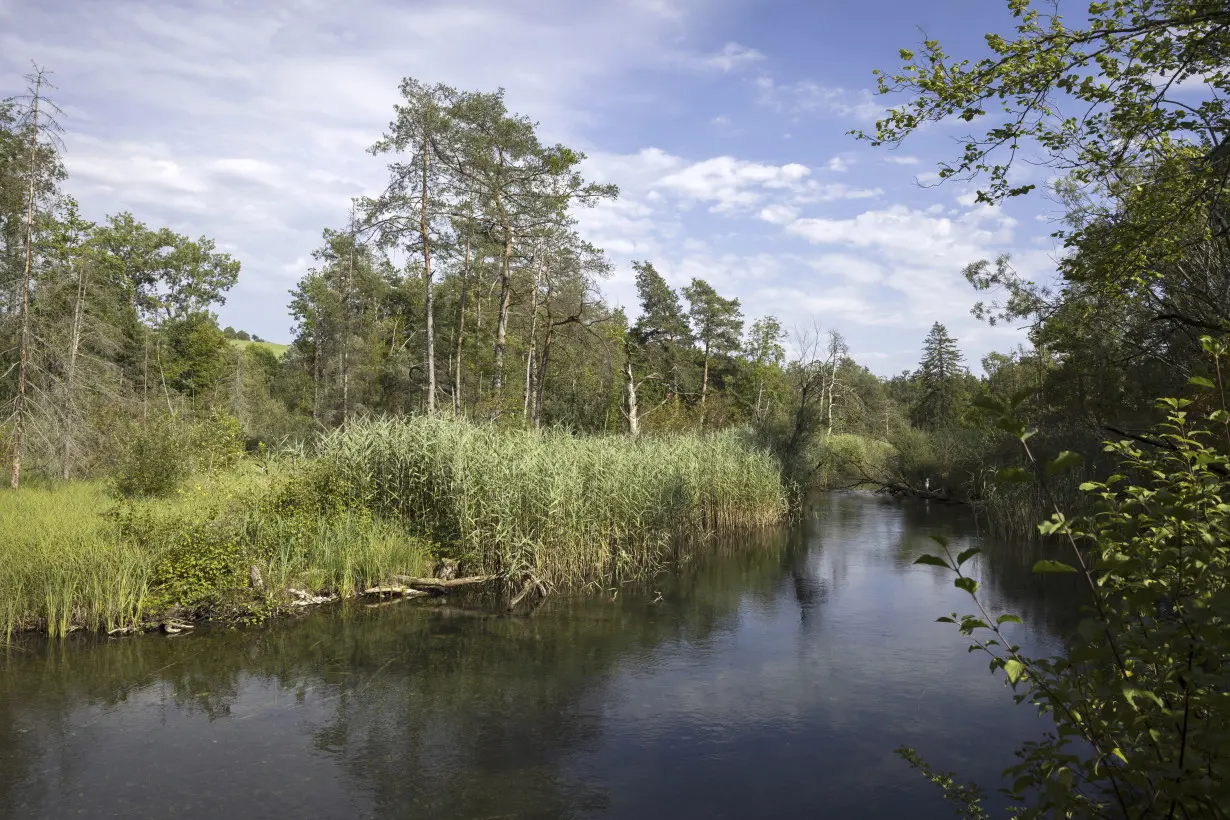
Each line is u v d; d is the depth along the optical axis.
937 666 8.34
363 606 10.74
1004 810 5.13
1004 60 6.62
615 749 6.28
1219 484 3.08
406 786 5.63
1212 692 2.59
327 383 38.44
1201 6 6.30
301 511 11.95
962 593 11.76
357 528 11.84
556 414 29.45
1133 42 6.40
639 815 5.23
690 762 6.04
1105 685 2.84
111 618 9.23
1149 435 4.60
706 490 17.12
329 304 40.84
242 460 17.83
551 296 26.00
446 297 40.38
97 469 19.61
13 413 17.59
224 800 5.40
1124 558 2.79
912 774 5.79
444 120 23.72
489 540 12.03
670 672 8.17
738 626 10.00
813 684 7.79
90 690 7.48
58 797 5.41
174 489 15.64
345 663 8.36
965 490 23.48
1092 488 3.54
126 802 5.35
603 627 9.90
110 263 37.47
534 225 25.53
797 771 5.87
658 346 43.66
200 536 10.27
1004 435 20.53
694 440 18.75
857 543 16.75
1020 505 16.80
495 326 36.34
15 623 9.16
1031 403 20.66
